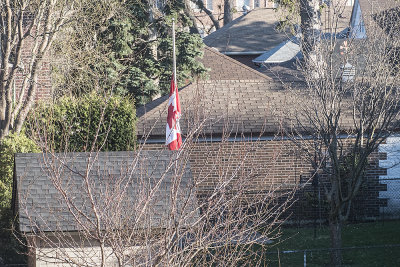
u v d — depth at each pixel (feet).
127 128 295.69
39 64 293.43
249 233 150.61
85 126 291.17
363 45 255.70
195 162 293.84
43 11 296.92
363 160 232.12
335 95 233.35
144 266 128.06
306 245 267.39
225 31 625.00
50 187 187.52
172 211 119.03
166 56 449.48
